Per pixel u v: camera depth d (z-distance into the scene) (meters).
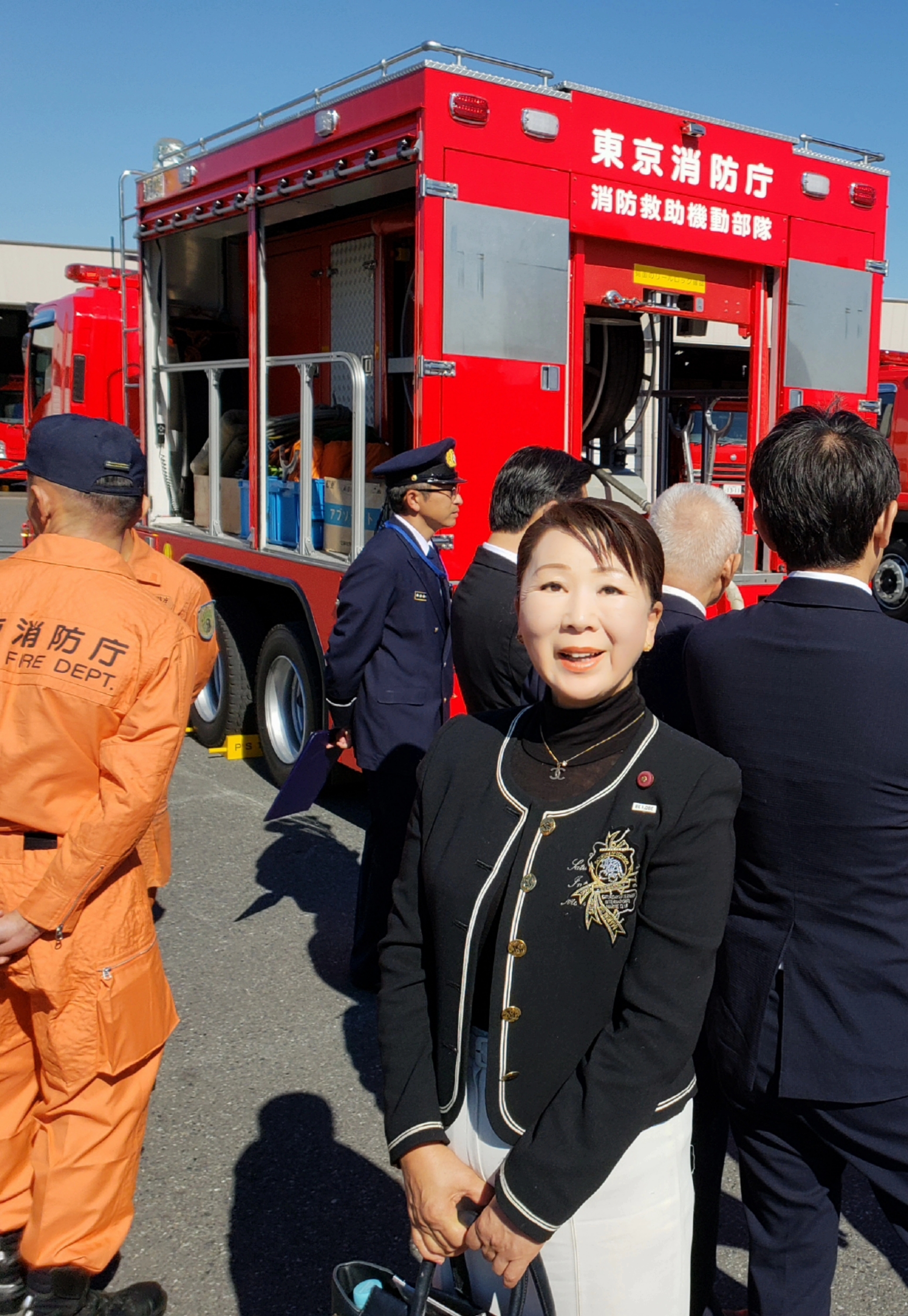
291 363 5.54
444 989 1.58
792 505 1.85
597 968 1.51
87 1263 2.17
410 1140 1.54
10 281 26.83
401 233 5.95
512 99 4.55
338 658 3.62
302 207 5.57
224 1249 2.63
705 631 1.95
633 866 1.49
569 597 1.51
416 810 1.69
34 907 2.03
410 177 4.94
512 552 3.03
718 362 7.45
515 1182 1.44
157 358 7.15
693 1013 1.48
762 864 1.83
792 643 1.81
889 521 1.88
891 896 1.77
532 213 4.64
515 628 2.92
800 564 1.89
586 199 4.79
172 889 4.75
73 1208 2.15
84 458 2.16
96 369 8.63
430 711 3.71
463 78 4.43
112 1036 2.12
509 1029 1.52
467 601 3.03
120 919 2.15
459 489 4.53
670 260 5.14
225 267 7.31
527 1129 1.53
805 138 5.48
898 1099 1.77
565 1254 1.54
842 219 5.68
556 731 1.57
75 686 2.04
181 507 7.30
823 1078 1.77
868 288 5.85
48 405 9.15
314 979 3.96
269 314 7.06
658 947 1.48
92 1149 2.16
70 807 2.11
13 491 23.64
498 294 4.57
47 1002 2.09
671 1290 1.58
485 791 1.60
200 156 6.19
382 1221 2.74
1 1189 2.28
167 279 7.10
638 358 6.28
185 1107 3.20
